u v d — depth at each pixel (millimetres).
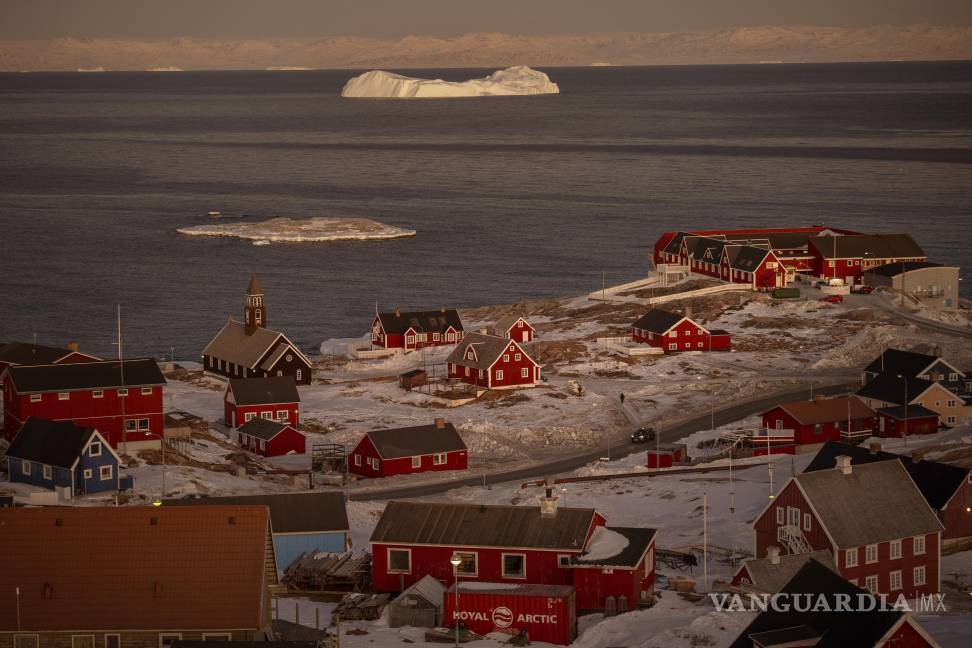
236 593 82500
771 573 94938
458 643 84688
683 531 125125
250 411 179625
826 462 117500
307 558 107562
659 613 90250
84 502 131250
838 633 71188
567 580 97125
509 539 98250
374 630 88875
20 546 84312
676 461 160625
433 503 103188
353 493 152375
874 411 168625
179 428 167750
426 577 96250
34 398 155750
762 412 186250
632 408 192875
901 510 104438
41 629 81125
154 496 135500
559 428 182125
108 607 82000
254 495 115438
